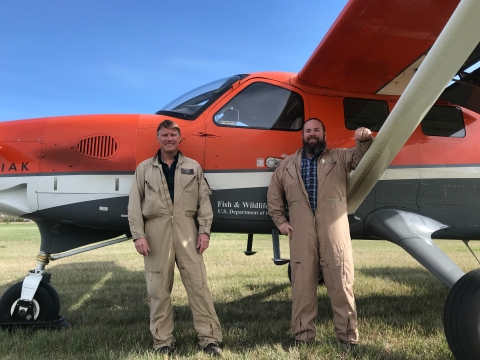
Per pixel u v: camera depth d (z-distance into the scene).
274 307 3.95
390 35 2.71
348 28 2.63
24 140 3.12
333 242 2.62
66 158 3.09
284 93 3.34
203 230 2.66
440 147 3.44
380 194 3.30
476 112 3.46
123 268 7.06
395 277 5.74
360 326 3.14
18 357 2.51
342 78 3.23
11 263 7.86
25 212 3.07
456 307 2.31
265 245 11.54
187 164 2.72
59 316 3.29
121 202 3.06
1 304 3.11
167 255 2.59
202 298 2.62
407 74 3.19
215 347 2.55
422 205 3.37
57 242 3.37
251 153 3.17
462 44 1.97
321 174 2.68
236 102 3.29
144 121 3.23
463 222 3.45
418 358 2.42
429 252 2.84
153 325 2.59
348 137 3.29
